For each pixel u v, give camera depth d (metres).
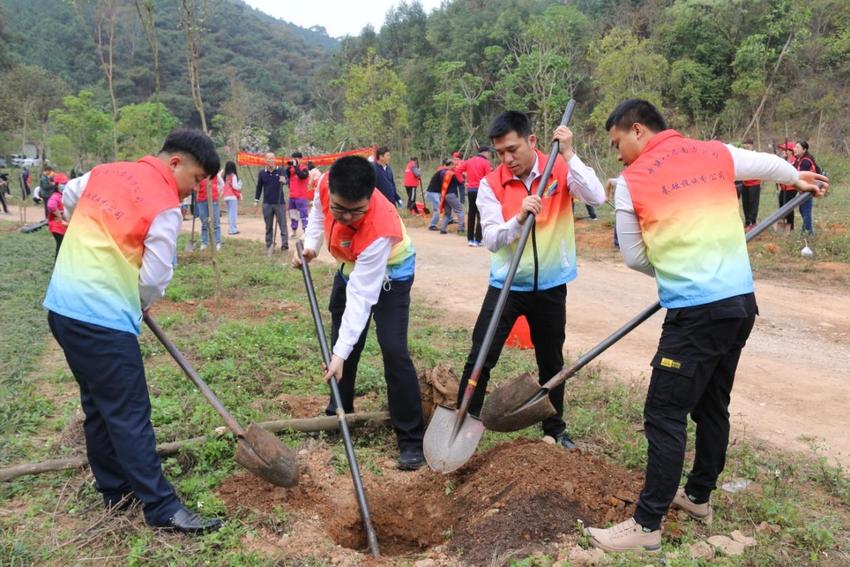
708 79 29.89
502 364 6.02
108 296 3.19
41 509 3.62
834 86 28.50
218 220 13.55
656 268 3.22
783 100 27.86
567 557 3.19
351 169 3.69
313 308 4.24
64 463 3.98
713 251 3.11
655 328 7.66
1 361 6.04
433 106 37.00
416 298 9.05
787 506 3.64
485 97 28.69
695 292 3.09
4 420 4.68
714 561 3.23
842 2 29.38
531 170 4.09
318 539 3.40
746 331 3.27
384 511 3.87
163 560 3.19
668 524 3.49
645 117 3.42
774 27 24.64
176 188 3.46
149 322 3.58
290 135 38.91
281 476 3.52
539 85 21.45
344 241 4.15
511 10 37.94
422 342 6.73
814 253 11.76
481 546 3.35
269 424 4.50
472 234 13.66
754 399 5.58
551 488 3.61
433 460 3.97
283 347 6.27
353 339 3.91
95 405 3.46
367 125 32.12
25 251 12.77
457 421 3.97
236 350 6.14
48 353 6.52
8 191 27.28
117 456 3.54
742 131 28.19
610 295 9.24
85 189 3.33
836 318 8.14
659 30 32.59
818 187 3.52
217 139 39.81
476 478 3.96
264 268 10.88
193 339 6.68
